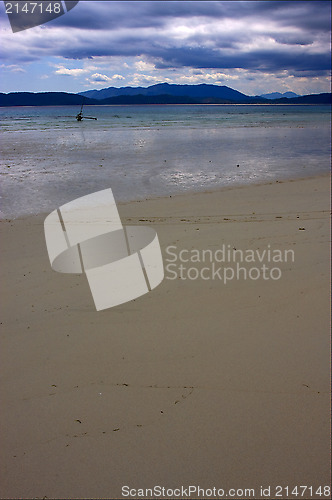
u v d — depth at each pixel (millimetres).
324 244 4707
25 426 2061
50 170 10492
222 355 2637
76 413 2148
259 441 1963
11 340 2809
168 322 3039
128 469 1823
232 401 2227
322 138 19516
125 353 2664
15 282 3713
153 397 2264
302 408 2170
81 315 3145
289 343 2758
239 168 10742
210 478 1780
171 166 11086
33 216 6082
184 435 2002
